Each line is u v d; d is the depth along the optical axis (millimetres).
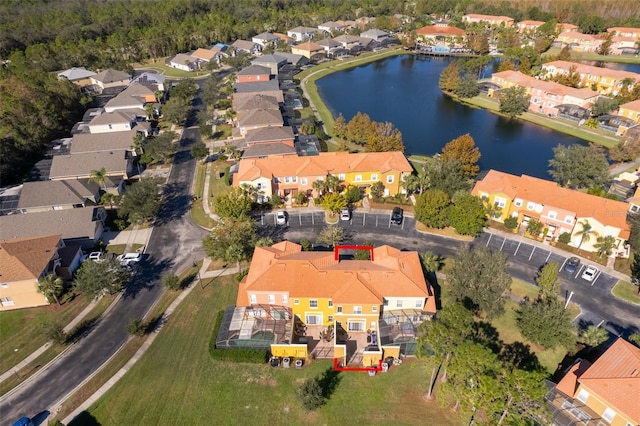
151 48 197000
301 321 56219
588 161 85688
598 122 124250
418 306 55062
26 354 53719
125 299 62000
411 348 51125
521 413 37531
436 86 166375
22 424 43812
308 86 162750
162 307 60312
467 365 38750
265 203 84312
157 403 47219
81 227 73062
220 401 47344
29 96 112875
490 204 78125
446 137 121125
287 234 75312
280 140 101000
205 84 148000
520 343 53625
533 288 62594
